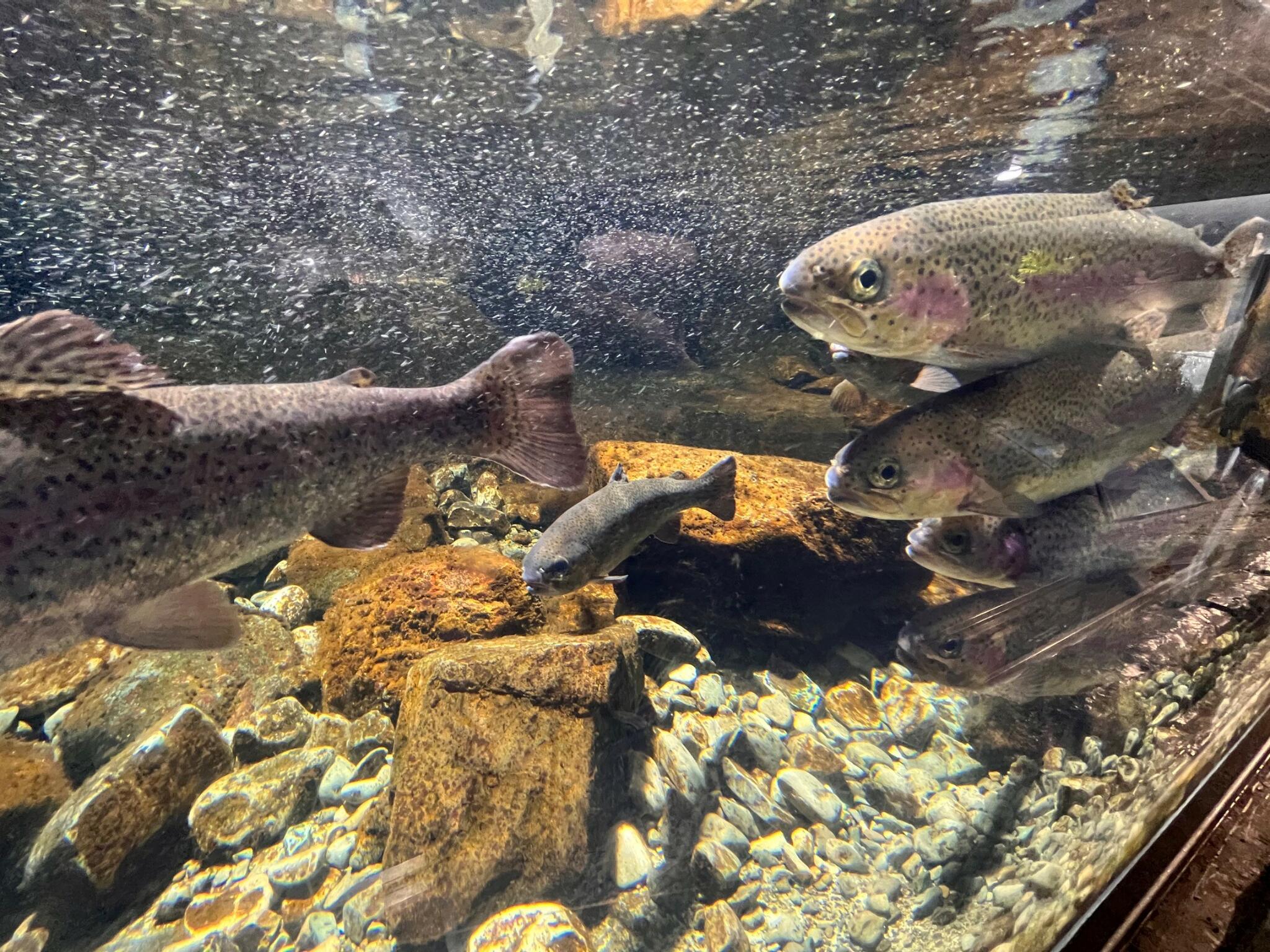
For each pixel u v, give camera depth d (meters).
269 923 0.37
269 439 0.38
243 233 1.41
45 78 1.11
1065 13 1.07
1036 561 0.49
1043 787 0.45
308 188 1.49
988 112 1.46
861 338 0.44
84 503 0.34
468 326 1.47
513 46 1.12
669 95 1.39
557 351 0.48
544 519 0.72
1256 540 0.51
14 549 0.32
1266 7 0.86
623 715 0.50
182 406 0.36
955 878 0.42
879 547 0.70
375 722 0.45
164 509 0.36
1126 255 0.45
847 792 0.48
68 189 1.29
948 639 0.49
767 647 0.64
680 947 0.39
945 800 0.47
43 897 0.36
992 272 0.43
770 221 1.90
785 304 0.45
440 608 0.53
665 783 0.47
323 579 0.53
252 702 0.44
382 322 1.40
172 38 1.02
